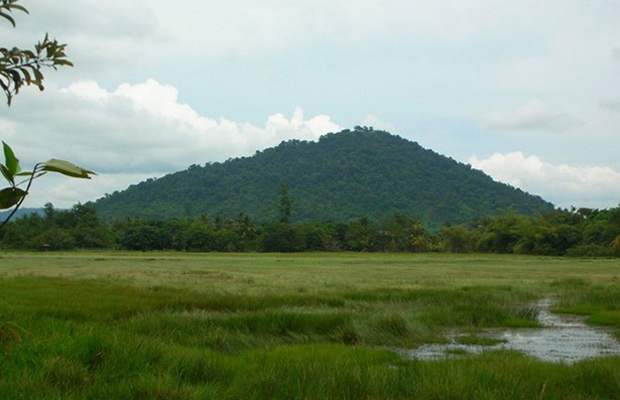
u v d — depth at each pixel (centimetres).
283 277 4088
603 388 817
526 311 1938
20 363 714
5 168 304
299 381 753
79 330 991
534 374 894
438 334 1562
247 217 14400
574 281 3566
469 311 1875
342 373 799
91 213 13488
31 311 1505
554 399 750
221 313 1703
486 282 3731
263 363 925
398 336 1476
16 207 311
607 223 10881
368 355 1078
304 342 1351
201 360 841
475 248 13412
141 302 1931
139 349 841
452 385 741
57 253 10419
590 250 10538
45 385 637
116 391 648
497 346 1410
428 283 3591
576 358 1248
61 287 2514
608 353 1323
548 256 10950
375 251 13912
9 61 313
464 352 1291
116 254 10369
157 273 4303
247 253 12181
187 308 1883
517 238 12356
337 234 14075
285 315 1535
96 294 2209
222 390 700
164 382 677
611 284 3419
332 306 2081
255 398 687
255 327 1464
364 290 2841
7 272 4300
